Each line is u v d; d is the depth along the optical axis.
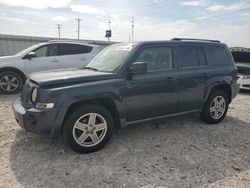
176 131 5.22
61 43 9.38
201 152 4.33
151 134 5.02
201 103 5.41
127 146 4.45
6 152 4.12
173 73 4.89
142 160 3.98
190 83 5.11
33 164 3.78
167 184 3.38
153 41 4.81
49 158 3.97
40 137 4.70
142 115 4.64
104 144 4.28
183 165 3.87
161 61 4.83
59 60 9.21
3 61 8.51
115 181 3.41
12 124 5.39
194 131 5.26
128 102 4.40
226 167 3.86
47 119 3.79
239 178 3.57
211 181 3.47
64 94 3.84
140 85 4.48
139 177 3.52
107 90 4.14
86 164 3.82
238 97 9.43
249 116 6.58
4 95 8.52
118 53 4.79
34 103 3.91
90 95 4.00
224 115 5.88
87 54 9.67
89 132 4.12
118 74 4.31
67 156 4.04
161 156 4.13
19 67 8.62
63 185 3.30
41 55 9.08
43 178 3.44
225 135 5.13
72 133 3.97
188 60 5.18
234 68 5.93
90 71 4.58
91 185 3.31
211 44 5.64
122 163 3.87
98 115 4.15
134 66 4.25
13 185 3.27
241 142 4.83
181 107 5.12
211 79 5.43
